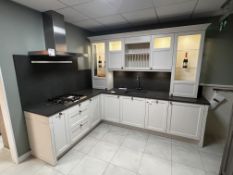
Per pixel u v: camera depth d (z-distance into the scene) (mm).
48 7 1994
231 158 1452
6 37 1730
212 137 2641
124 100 2857
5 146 2287
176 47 2432
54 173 1829
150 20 2637
